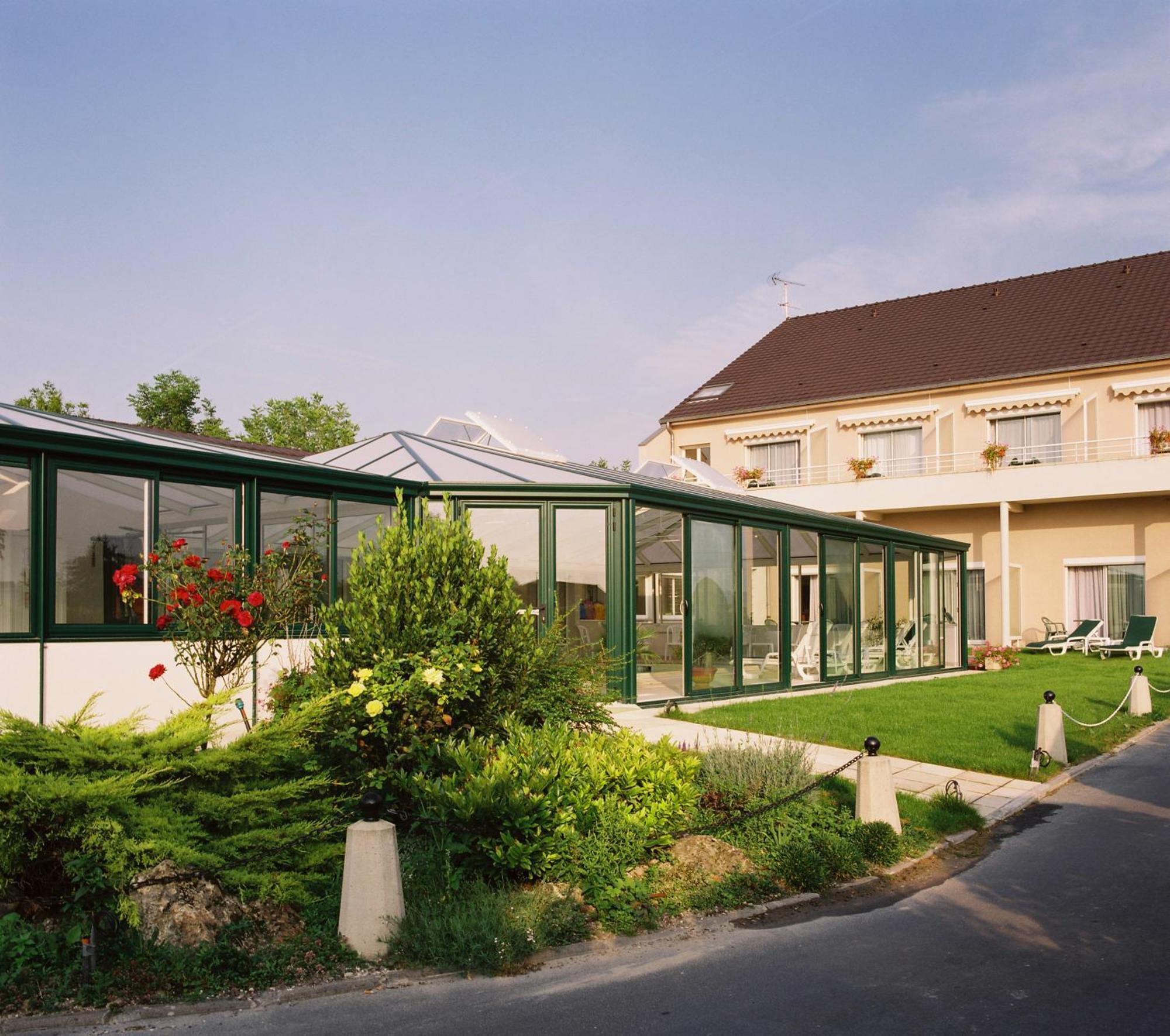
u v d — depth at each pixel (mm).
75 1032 4477
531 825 6086
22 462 9156
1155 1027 4465
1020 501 26781
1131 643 23688
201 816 5676
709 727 11922
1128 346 26797
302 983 4977
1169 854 7406
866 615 18906
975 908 6254
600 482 12898
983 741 11414
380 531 8352
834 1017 4629
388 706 7246
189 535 10297
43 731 5672
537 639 8633
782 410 31969
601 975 5195
